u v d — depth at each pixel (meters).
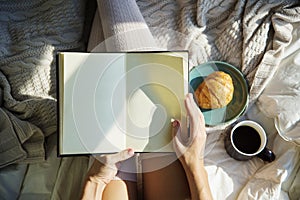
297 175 0.96
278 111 0.96
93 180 0.81
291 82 0.97
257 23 1.01
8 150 0.95
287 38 0.99
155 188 0.85
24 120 0.98
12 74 0.98
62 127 0.73
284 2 1.02
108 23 0.92
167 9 1.05
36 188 0.97
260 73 0.98
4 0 1.06
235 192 0.95
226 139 0.97
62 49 1.02
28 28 1.02
